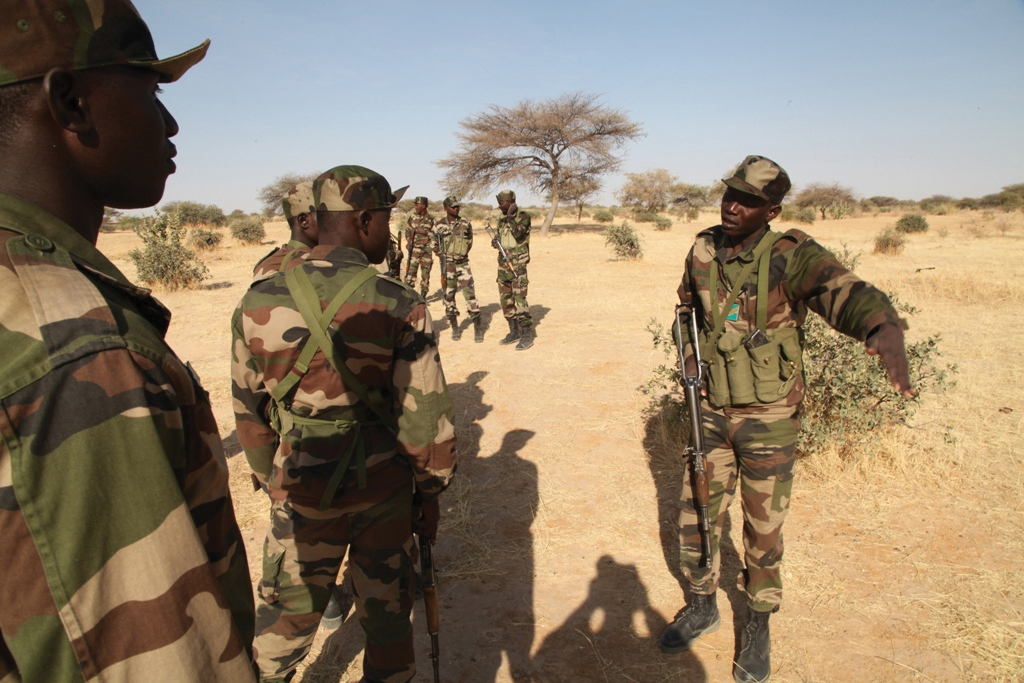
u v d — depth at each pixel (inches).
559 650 105.6
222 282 527.8
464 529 140.6
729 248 95.0
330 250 72.8
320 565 75.3
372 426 72.3
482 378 243.9
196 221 1552.7
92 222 30.1
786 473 92.9
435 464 72.7
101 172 28.7
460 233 293.6
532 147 1295.5
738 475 102.9
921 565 122.7
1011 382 220.7
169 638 22.9
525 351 280.8
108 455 22.5
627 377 241.0
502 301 291.3
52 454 21.4
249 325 68.7
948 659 100.0
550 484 159.9
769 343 89.4
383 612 76.1
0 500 21.0
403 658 78.2
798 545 130.3
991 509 140.7
